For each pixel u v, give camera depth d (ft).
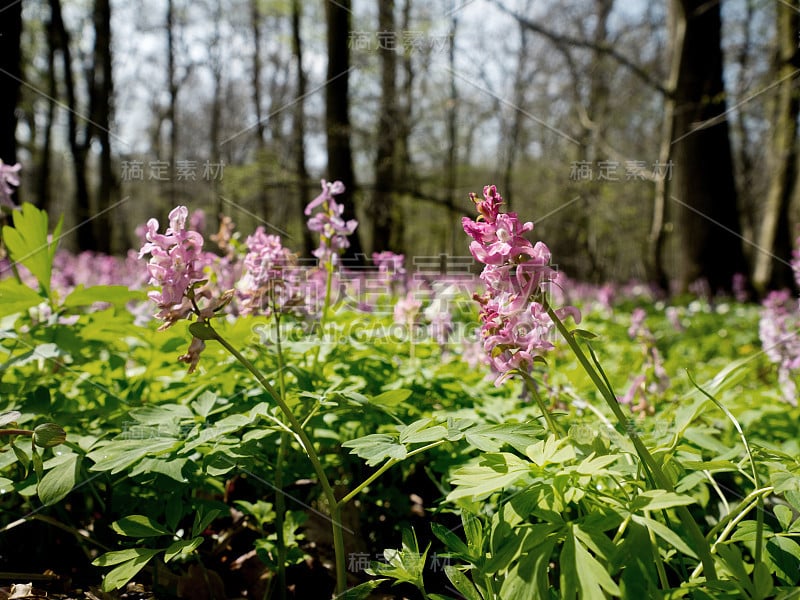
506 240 5.62
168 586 7.22
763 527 5.74
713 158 40.93
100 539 7.59
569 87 70.64
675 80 40.29
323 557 8.12
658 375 9.89
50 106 65.98
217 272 10.75
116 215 70.18
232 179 48.11
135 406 8.61
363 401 6.76
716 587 4.90
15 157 18.62
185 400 8.73
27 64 67.56
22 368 9.76
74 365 9.33
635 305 40.32
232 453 6.35
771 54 49.32
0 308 8.97
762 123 75.15
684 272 43.68
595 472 5.06
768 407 10.84
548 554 4.91
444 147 73.61
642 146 83.76
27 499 7.79
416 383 10.25
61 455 6.43
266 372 9.53
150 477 6.60
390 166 46.78
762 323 13.96
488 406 10.01
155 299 6.07
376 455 5.79
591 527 5.02
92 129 64.28
